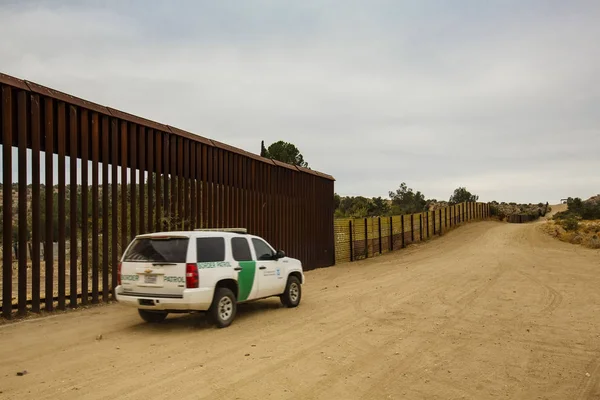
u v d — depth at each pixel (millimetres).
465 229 50000
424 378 6438
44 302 11211
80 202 12117
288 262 11891
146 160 13531
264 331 9141
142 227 13227
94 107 11844
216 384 6008
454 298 13250
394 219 36438
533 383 6320
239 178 18359
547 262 23547
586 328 9547
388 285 16172
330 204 26984
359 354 7547
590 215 58094
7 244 9688
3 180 9633
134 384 5957
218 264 9477
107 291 12250
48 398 5438
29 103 10320
